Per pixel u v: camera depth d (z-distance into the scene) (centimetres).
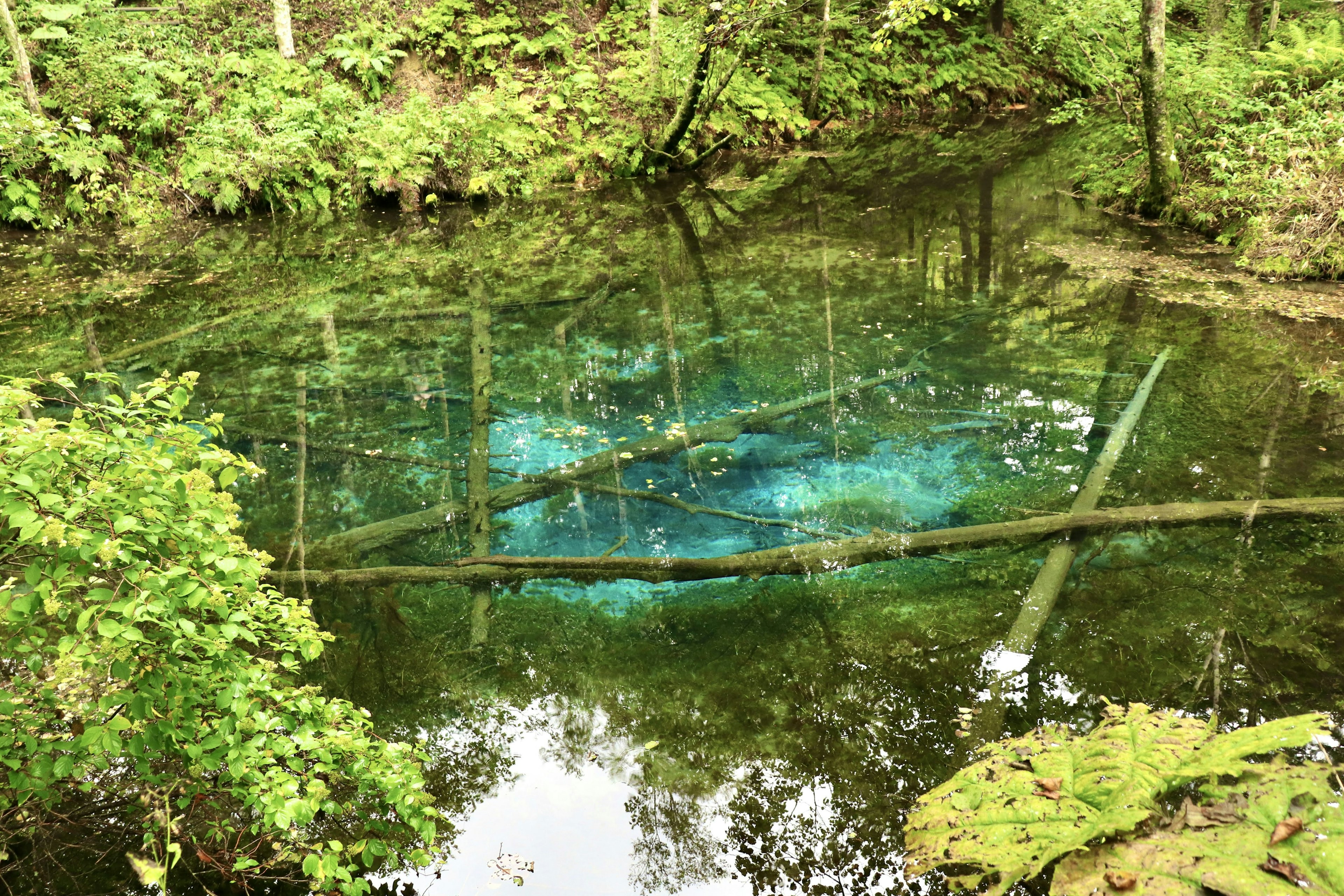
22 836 246
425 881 246
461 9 1520
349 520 455
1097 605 357
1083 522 408
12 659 257
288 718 240
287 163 1236
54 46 1258
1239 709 295
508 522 445
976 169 1402
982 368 624
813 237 1047
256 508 470
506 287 884
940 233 1032
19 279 952
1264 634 334
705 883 244
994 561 393
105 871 239
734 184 1394
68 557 194
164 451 215
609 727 311
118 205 1172
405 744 264
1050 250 930
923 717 303
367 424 575
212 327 780
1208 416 522
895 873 242
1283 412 522
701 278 895
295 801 218
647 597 384
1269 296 736
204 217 1226
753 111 1616
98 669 231
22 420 205
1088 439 504
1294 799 206
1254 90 1036
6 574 254
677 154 1468
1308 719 220
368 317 800
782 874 245
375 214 1263
